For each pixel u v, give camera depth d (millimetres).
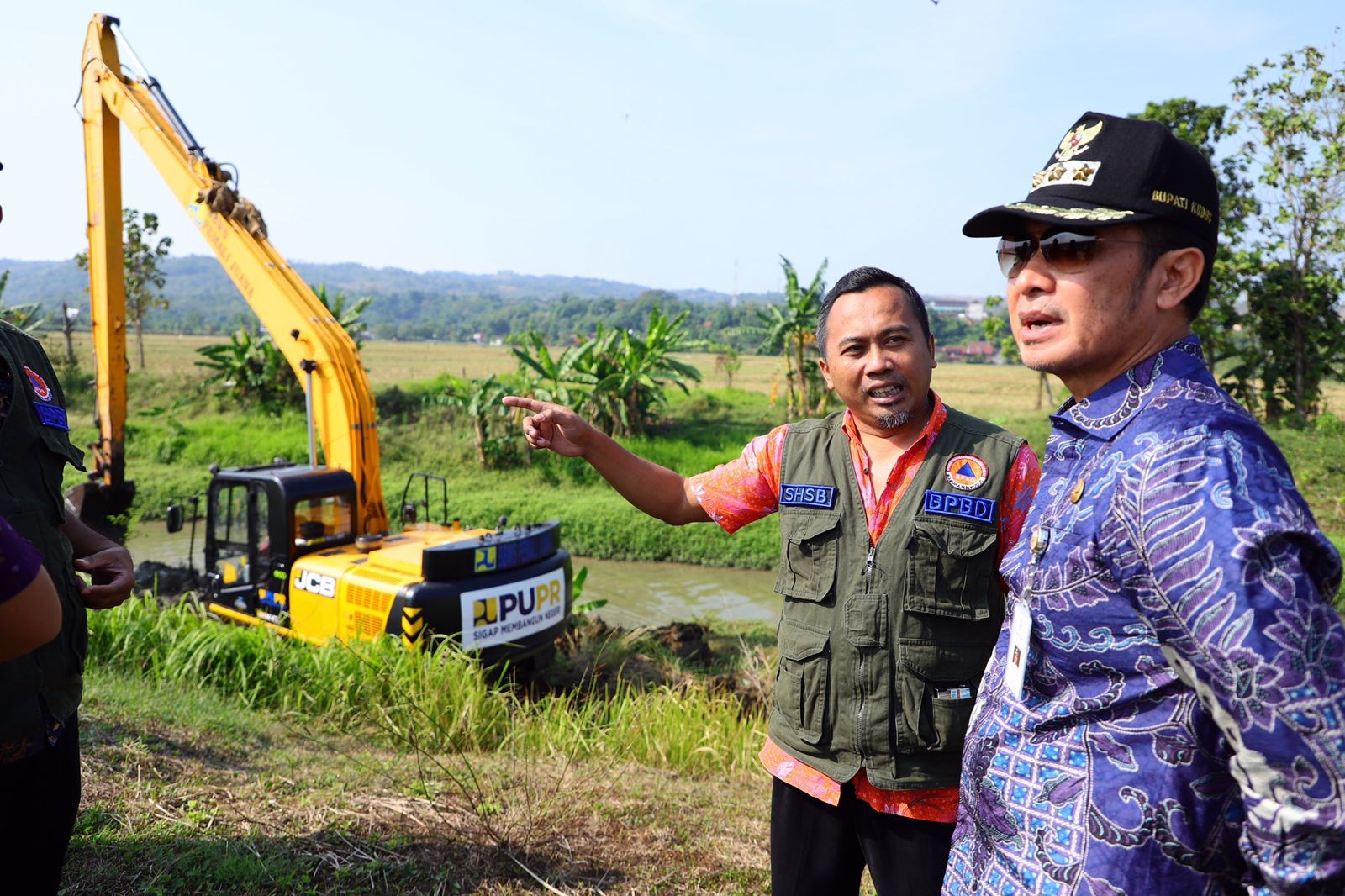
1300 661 1021
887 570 2029
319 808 3559
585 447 2318
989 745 1361
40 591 1346
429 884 2988
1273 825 1028
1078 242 1277
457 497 18156
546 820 3586
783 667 2141
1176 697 1172
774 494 2285
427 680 5910
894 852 2016
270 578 7762
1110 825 1199
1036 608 1297
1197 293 1284
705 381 44688
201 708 5250
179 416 24984
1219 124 21266
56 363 27625
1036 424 23219
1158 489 1155
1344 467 16188
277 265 8539
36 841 1799
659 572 14672
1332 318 20531
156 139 8781
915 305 2096
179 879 2785
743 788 4852
